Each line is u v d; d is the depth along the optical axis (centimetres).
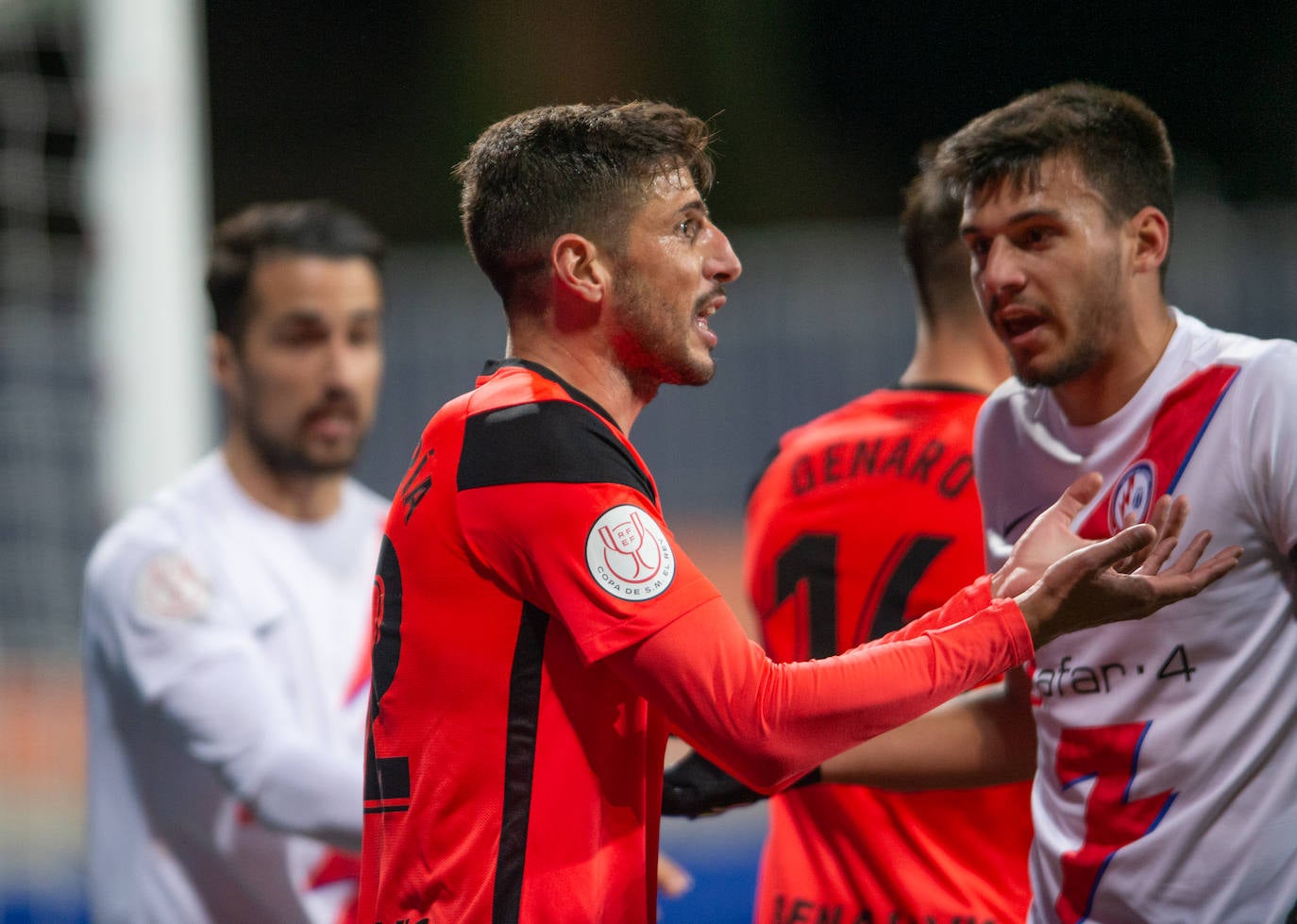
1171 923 718
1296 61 4284
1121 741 730
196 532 1098
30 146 1833
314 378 1123
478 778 660
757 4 4853
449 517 668
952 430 933
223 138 4891
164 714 1049
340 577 1150
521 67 4947
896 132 4816
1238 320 2342
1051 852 770
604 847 670
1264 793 700
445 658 667
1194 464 701
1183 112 4416
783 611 966
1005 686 831
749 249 2734
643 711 685
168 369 1560
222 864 1082
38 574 2019
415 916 673
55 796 2217
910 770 831
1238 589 695
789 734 636
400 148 4938
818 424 1007
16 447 1962
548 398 667
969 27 4725
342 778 1004
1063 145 705
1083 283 704
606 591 635
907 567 923
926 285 970
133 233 1556
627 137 691
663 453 2780
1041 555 680
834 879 941
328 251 1134
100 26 1565
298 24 4912
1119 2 4509
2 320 1947
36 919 1594
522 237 695
